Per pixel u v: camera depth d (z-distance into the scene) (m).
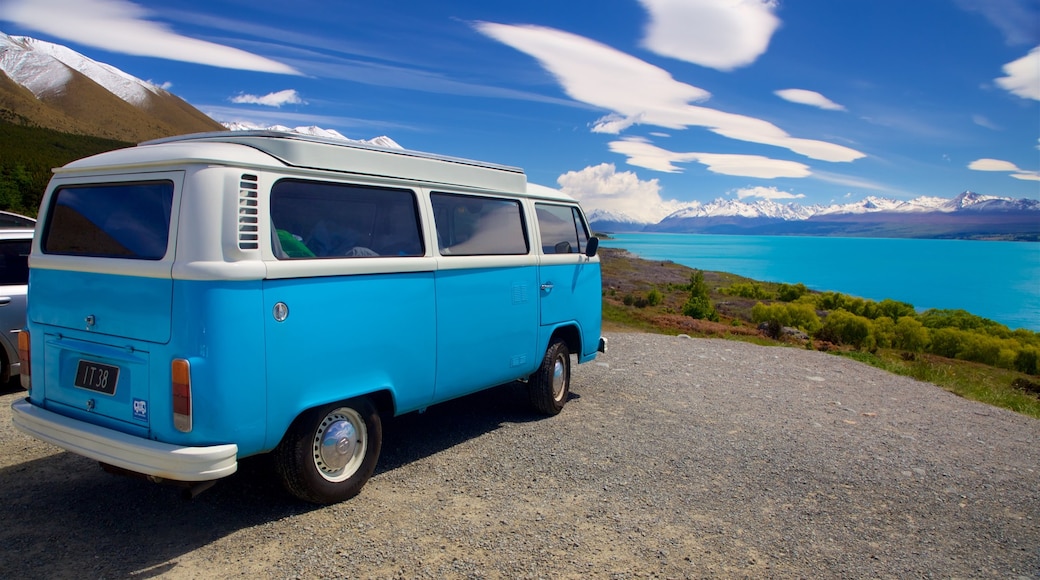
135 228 3.71
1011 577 3.86
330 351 4.07
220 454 3.44
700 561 3.78
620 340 12.84
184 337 3.42
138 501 4.25
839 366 11.71
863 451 6.29
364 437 4.46
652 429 6.52
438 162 5.07
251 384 3.59
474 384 5.48
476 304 5.38
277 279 3.72
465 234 5.32
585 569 3.59
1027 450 6.89
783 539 4.16
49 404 4.15
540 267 6.24
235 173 3.57
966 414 8.55
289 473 4.02
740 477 5.29
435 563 3.56
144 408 3.60
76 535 3.75
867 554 4.03
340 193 4.22
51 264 4.12
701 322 25.05
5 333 6.68
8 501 4.20
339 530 3.92
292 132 3.98
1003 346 55.59
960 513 4.85
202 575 3.34
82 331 3.95
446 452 5.50
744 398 8.30
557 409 6.86
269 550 3.63
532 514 4.30
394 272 4.54
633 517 4.34
